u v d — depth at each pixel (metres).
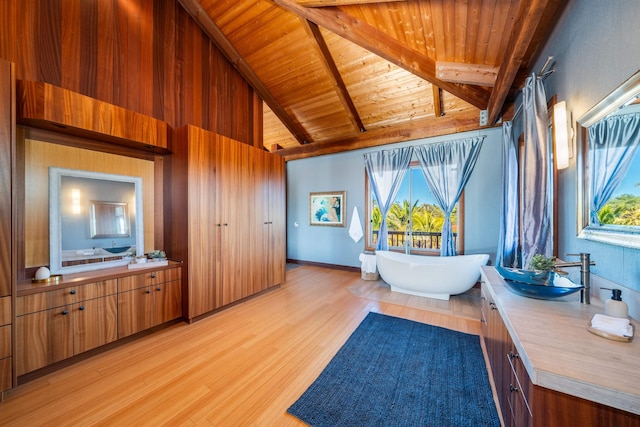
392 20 2.50
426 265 3.46
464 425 1.43
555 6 2.02
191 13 3.17
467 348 2.24
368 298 3.53
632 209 1.22
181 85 3.11
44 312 1.84
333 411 1.53
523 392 1.00
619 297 1.19
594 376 0.79
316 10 2.55
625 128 1.27
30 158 2.06
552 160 2.14
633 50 1.21
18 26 1.97
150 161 2.84
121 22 2.57
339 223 5.23
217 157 3.01
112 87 2.49
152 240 2.83
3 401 1.59
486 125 3.66
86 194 2.36
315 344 2.31
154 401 1.61
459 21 2.26
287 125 5.04
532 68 2.68
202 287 2.84
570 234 1.89
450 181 3.98
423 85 3.66
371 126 4.75
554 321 1.19
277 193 3.94
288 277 4.65
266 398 1.64
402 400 1.62
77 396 1.65
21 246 2.00
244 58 3.78
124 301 2.29
